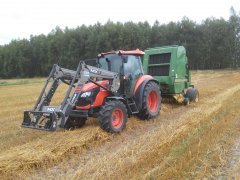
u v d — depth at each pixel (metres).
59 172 6.15
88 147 7.58
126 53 9.77
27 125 8.16
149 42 55.78
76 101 8.16
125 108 8.82
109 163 6.22
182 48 13.08
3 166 6.20
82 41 59.09
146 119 10.23
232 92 16.86
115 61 9.76
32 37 69.69
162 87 12.76
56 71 8.80
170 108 12.34
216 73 39.97
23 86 35.00
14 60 69.56
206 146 6.88
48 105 8.62
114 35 56.47
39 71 68.81
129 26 56.66
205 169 5.77
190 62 53.44
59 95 20.61
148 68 13.27
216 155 6.43
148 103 10.18
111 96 9.05
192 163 5.95
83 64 8.40
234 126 8.87
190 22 53.41
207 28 52.28
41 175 6.04
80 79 8.34
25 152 6.88
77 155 7.03
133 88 9.84
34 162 6.43
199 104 12.97
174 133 8.06
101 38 56.44
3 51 71.44
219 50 51.72
